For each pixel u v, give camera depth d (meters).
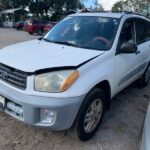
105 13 4.68
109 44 3.89
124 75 4.24
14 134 3.48
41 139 3.42
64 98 2.87
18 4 51.94
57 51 3.56
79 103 3.00
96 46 3.88
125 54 4.13
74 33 4.28
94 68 3.28
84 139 3.41
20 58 3.25
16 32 25.98
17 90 2.99
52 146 3.29
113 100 5.01
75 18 4.68
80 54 3.44
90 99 3.20
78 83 2.99
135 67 4.74
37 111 2.92
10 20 46.12
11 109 3.13
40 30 25.19
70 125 3.07
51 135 3.52
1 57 3.39
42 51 3.55
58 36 4.38
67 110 2.91
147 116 2.70
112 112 4.45
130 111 4.55
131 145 3.48
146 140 2.33
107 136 3.64
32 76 2.93
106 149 3.34
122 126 3.96
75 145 3.35
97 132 3.71
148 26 5.47
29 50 3.62
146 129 2.48
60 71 2.98
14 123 3.74
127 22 4.49
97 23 4.33
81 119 3.16
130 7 40.09
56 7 52.44
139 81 5.71
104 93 3.62
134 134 3.76
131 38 4.62
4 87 3.12
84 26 4.35
